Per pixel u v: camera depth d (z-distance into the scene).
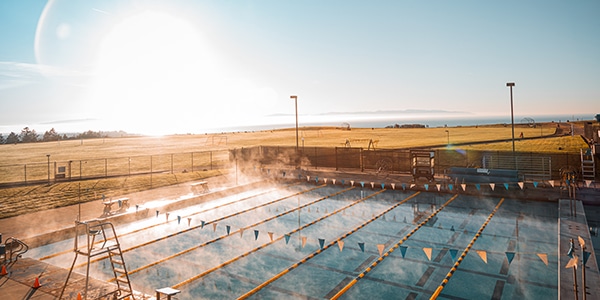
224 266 10.84
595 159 21.48
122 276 10.12
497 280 9.38
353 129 111.12
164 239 13.38
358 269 10.44
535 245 11.84
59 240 13.24
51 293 8.16
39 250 12.23
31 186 23.50
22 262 10.10
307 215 16.52
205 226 14.98
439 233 13.41
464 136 59.53
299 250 12.07
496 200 18.27
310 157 31.83
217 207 18.28
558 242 11.07
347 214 16.52
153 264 11.04
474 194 19.28
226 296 8.89
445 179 22.23
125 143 85.56
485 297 8.48
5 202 18.50
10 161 46.47
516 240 12.38
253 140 73.06
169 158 44.44
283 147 33.06
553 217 15.02
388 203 18.45
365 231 13.96
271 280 9.82
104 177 27.70
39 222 14.67
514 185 19.72
